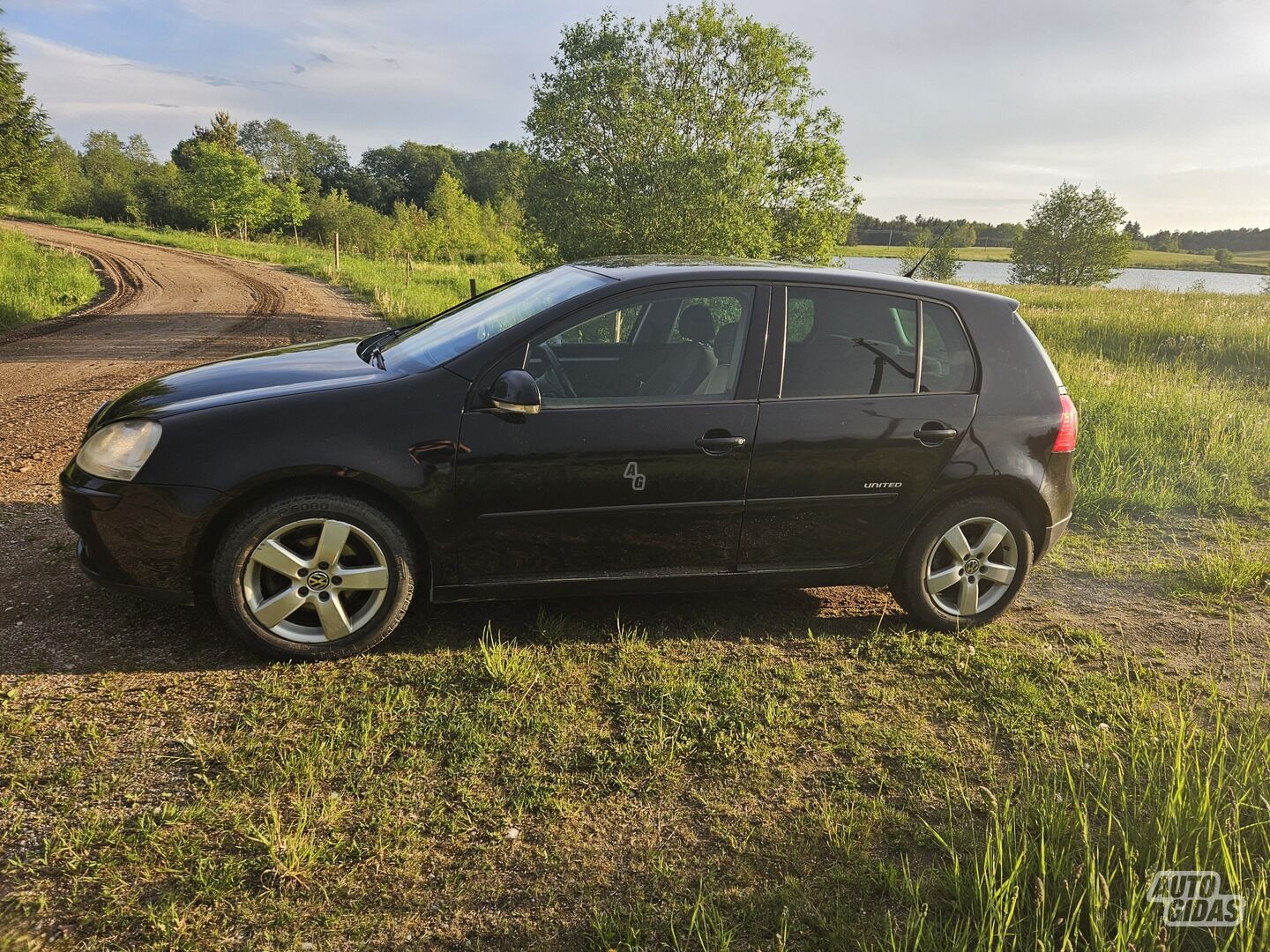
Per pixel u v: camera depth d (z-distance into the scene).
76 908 2.03
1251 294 24.95
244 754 2.64
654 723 2.95
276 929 2.01
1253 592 4.36
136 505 2.98
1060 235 56.94
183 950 1.93
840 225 16.28
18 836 2.25
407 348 3.72
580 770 2.68
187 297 19.75
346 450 3.03
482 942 2.01
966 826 2.48
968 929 2.00
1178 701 3.04
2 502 4.85
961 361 3.65
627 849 2.35
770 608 3.97
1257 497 5.95
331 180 123.56
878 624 3.84
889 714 3.11
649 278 3.45
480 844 2.34
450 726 2.85
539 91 14.91
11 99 30.44
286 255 38.47
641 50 14.82
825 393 3.46
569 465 3.21
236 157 56.62
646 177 14.25
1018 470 3.63
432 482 3.12
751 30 14.66
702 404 3.34
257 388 3.27
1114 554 4.92
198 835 2.29
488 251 60.06
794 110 15.54
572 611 3.80
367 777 2.58
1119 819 2.44
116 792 2.44
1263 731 2.82
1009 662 3.53
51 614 3.46
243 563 3.05
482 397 3.18
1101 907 2.01
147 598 3.10
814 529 3.54
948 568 3.76
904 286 3.65
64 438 6.47
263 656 3.22
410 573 3.24
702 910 2.12
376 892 2.14
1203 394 8.34
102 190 77.94
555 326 3.30
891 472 3.52
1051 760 2.82
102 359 10.81
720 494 3.38
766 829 2.45
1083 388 8.33
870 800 2.61
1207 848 2.12
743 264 3.70
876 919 2.12
